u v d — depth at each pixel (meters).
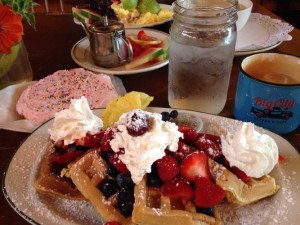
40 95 0.35
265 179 0.24
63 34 0.50
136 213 0.21
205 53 0.30
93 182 0.24
